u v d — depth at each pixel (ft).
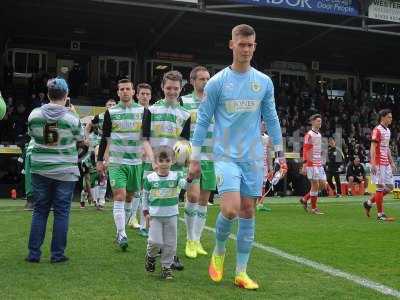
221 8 61.67
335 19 71.20
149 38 79.51
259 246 21.98
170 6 59.21
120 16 71.26
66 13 70.49
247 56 14.80
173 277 16.12
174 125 20.58
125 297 13.65
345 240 23.98
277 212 37.55
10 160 50.80
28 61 82.17
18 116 63.21
